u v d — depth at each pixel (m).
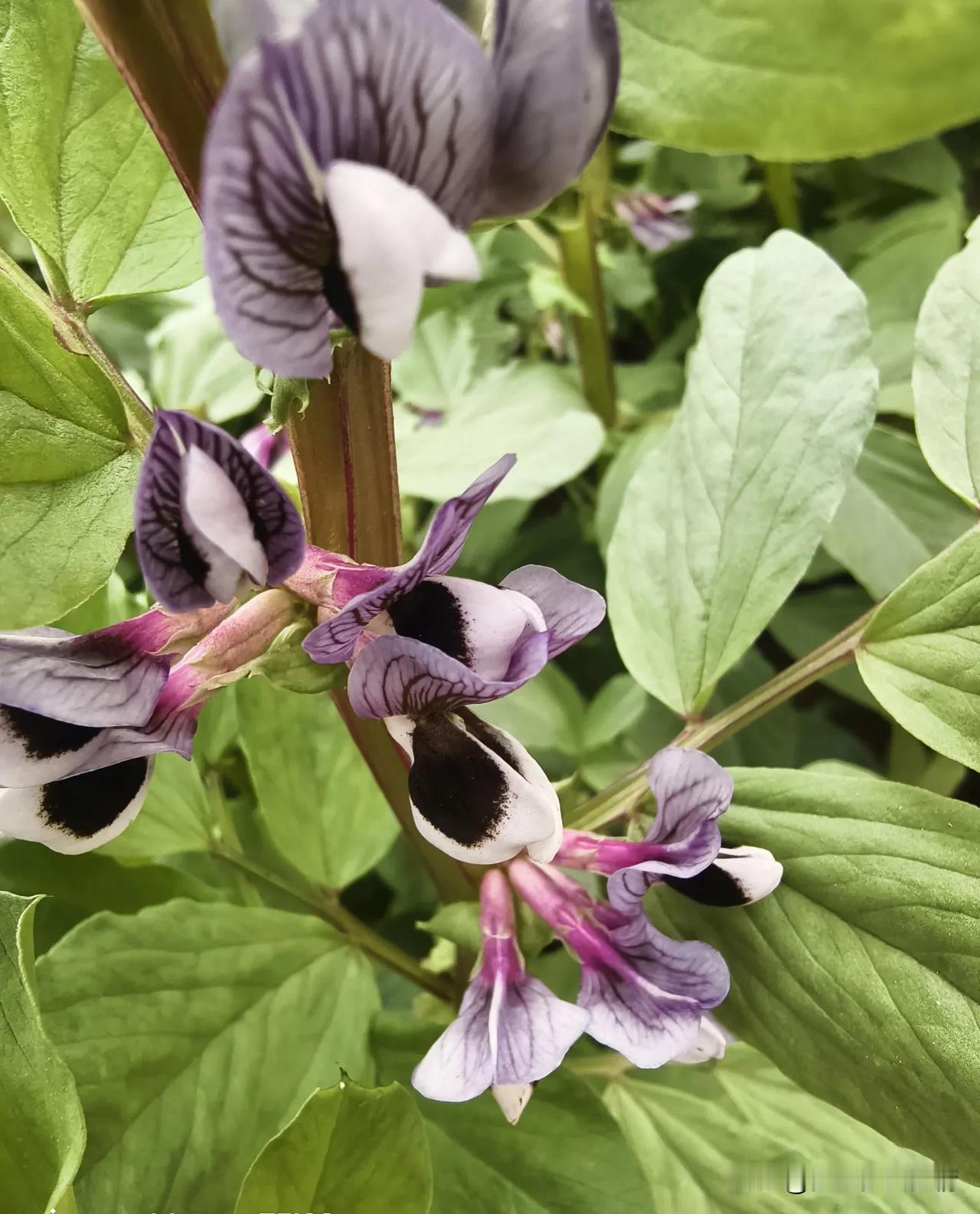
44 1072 0.08
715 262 0.27
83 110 0.08
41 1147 0.08
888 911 0.09
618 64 0.06
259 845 0.16
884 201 0.27
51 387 0.07
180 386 0.19
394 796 0.11
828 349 0.11
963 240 0.23
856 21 0.06
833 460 0.11
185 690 0.07
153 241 0.09
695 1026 0.08
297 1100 0.11
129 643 0.07
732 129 0.06
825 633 0.22
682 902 0.10
